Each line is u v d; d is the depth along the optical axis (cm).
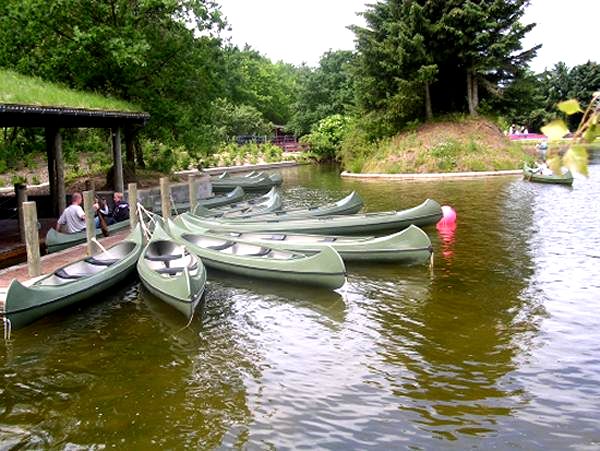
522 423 643
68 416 697
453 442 611
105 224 1577
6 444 638
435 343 873
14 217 1894
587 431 623
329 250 1116
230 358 852
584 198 2209
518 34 3544
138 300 1123
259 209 2006
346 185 3156
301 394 731
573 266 1254
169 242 1291
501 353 826
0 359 864
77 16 2205
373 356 838
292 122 5959
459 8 3566
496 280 1182
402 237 1297
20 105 1320
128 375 805
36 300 929
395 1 3753
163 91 2486
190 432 652
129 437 646
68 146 2723
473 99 3834
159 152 3256
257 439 632
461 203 2242
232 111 5944
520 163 3406
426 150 3522
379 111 3916
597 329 897
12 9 2139
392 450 601
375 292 1140
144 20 2364
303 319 1006
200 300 1081
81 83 2217
